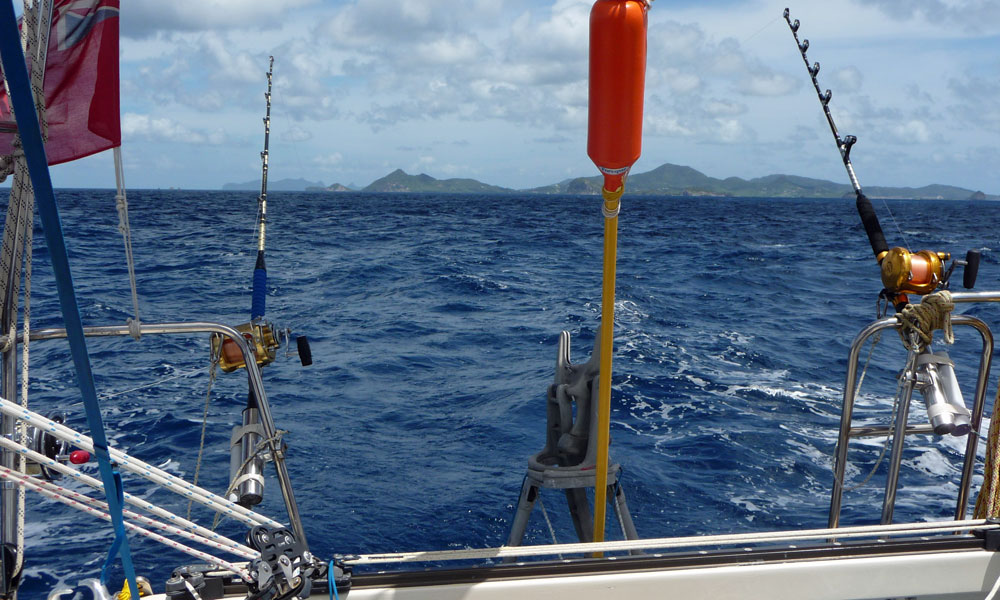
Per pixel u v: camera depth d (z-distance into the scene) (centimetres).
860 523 641
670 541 200
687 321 1681
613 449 828
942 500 676
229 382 1080
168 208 6488
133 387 1033
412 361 1285
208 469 764
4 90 200
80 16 209
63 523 628
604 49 157
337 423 936
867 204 264
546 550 195
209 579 183
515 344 1445
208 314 1683
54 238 100
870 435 220
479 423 942
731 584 192
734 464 780
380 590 185
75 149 207
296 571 175
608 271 191
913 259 223
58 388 1017
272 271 2434
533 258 3038
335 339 1477
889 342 1430
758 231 4969
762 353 1315
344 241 3650
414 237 3994
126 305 1714
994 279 2347
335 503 700
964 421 207
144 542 599
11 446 158
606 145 164
